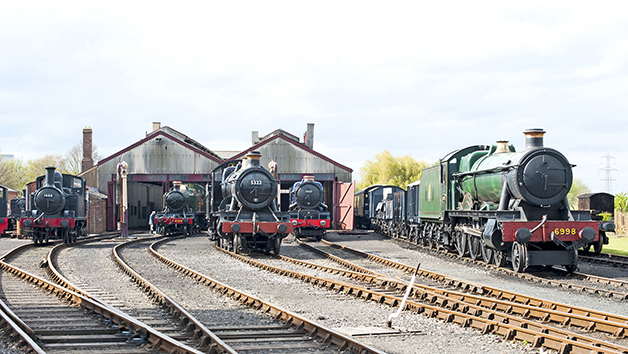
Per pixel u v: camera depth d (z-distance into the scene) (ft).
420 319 30.99
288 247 83.41
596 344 24.11
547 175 50.96
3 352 23.45
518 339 26.18
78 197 96.02
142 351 23.88
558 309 32.09
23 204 132.46
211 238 89.04
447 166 69.56
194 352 21.61
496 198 56.70
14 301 36.40
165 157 146.72
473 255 61.26
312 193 97.50
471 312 31.17
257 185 68.74
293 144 145.79
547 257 49.73
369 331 28.04
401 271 53.31
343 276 48.80
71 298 35.70
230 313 32.32
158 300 35.40
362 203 154.81
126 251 75.31
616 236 105.81
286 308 33.96
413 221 92.63
